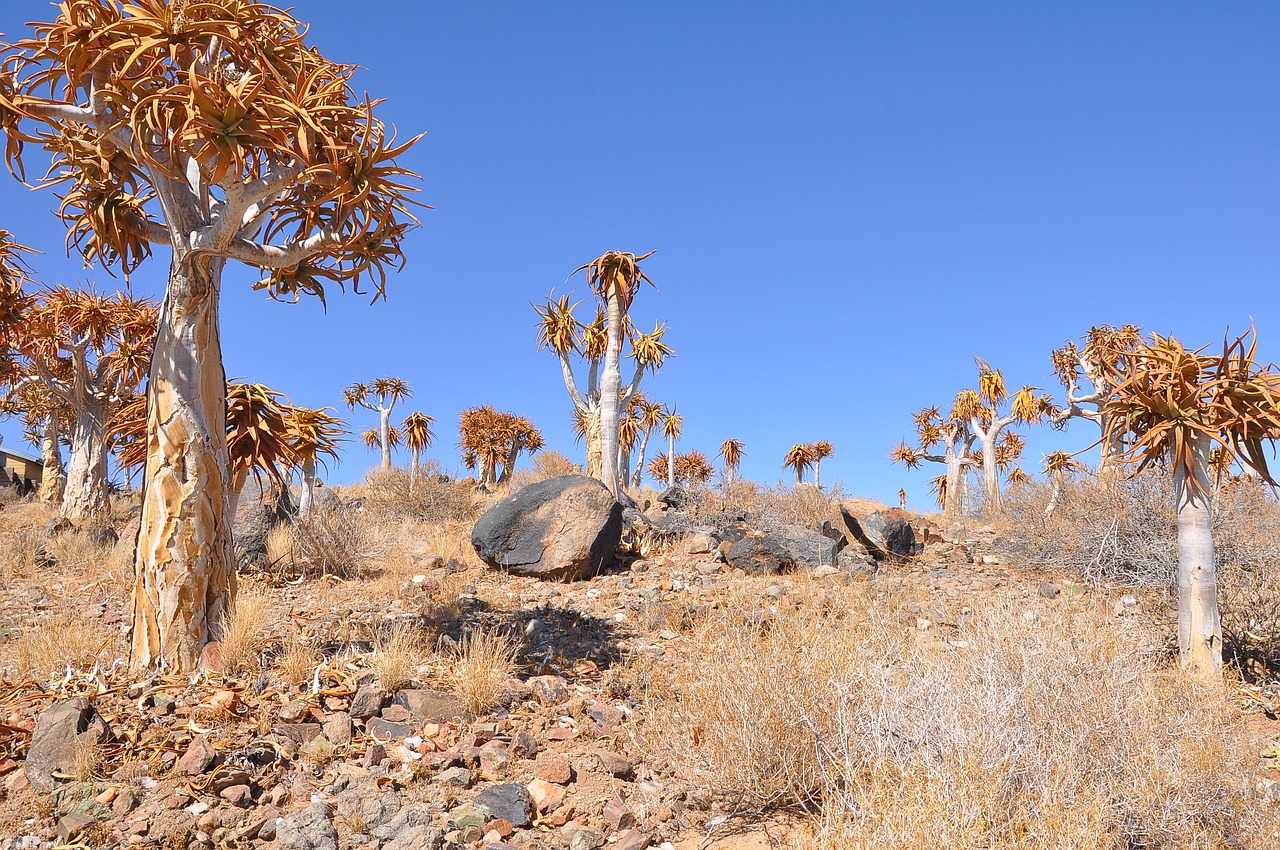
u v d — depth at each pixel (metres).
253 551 10.20
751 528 12.26
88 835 3.38
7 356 15.45
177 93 4.91
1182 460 6.38
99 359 17.12
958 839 2.73
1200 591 6.23
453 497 17.83
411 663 5.66
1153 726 3.58
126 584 9.54
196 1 5.11
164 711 4.59
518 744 4.57
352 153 5.46
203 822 3.48
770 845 3.58
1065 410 22.30
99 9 5.05
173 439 5.46
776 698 4.04
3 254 12.02
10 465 34.41
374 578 10.25
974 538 14.20
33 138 5.32
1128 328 20.62
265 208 6.30
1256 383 6.23
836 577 9.57
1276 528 9.91
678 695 5.08
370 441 35.03
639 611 8.27
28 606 8.44
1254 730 5.06
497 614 7.98
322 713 4.77
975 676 3.89
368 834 3.54
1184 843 3.04
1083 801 3.08
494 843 3.53
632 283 15.05
